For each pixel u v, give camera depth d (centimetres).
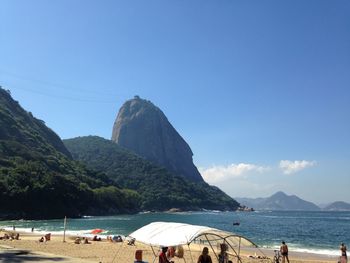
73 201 16025
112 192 19288
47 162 18312
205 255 2184
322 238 7725
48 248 4494
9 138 18788
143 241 2378
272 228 10962
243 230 10088
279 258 3594
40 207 14425
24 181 14650
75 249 4431
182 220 15162
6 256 2770
